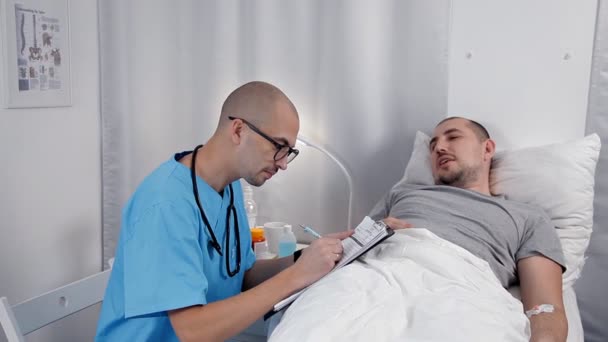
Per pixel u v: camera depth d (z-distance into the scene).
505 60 2.11
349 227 2.28
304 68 2.29
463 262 1.50
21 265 2.07
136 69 2.45
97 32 2.44
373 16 2.19
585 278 2.08
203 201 1.39
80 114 2.36
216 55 2.38
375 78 2.22
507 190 2.00
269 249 2.13
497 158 2.09
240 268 1.59
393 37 2.18
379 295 1.28
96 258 2.50
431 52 2.15
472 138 2.03
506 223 1.81
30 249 2.11
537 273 1.70
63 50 2.21
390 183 2.26
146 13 2.42
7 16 1.93
